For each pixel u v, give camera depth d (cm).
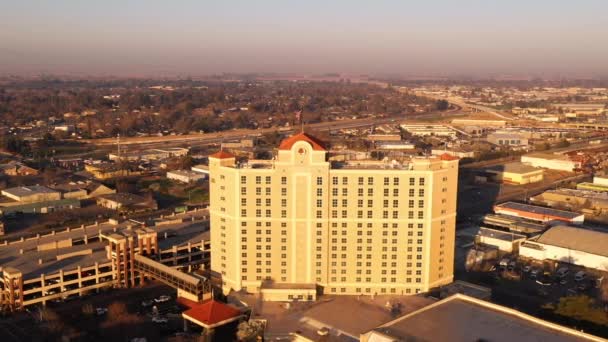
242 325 19638
